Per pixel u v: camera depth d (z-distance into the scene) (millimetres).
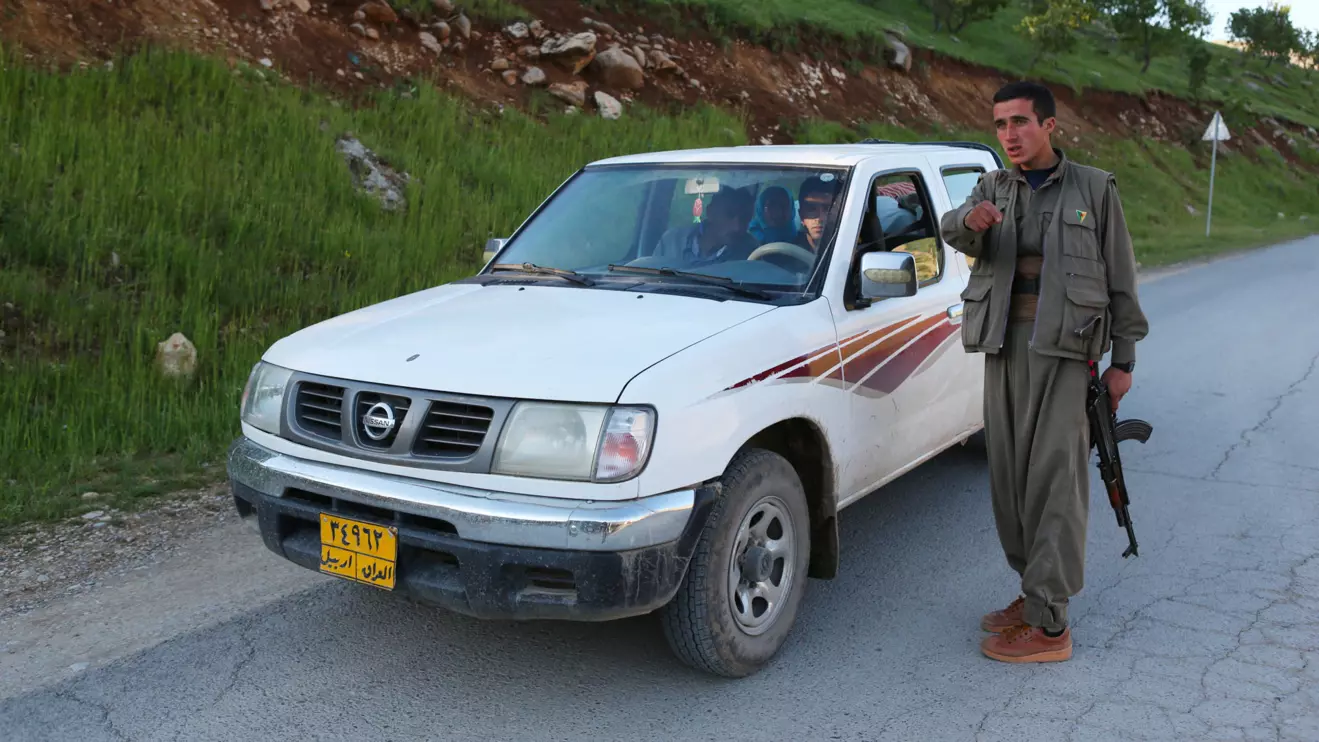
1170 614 4230
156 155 9250
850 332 4195
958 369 5191
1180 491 5793
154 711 3475
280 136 10508
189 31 11766
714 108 17312
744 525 3607
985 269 3826
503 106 14383
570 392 3246
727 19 20344
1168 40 40938
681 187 4727
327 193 10305
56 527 5086
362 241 9523
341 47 13234
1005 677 3730
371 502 3367
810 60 22047
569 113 14969
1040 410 3727
